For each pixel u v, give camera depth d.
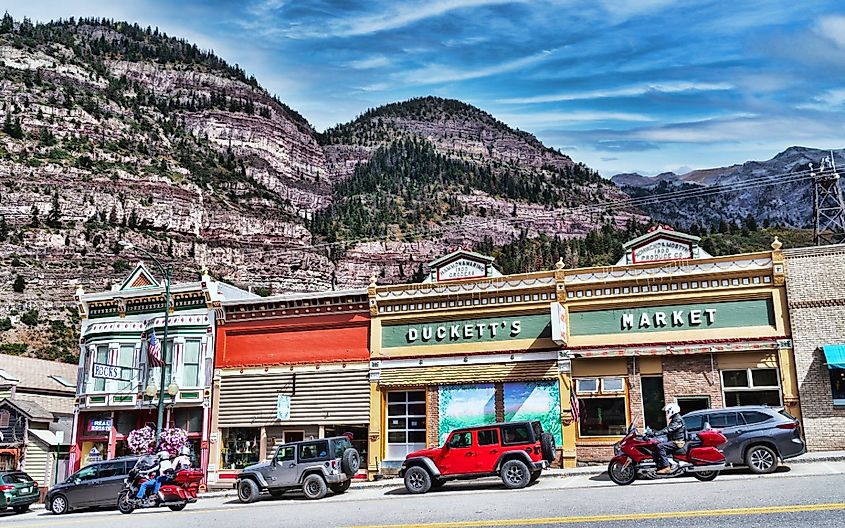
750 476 21.47
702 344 29.84
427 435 33.06
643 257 32.50
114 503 28.55
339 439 27.42
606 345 31.05
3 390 52.06
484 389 32.69
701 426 22.81
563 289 32.16
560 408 31.25
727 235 165.25
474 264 35.31
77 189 198.75
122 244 193.25
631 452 21.78
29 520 25.42
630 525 14.59
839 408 28.03
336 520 18.41
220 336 38.19
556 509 17.25
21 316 145.12
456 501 20.64
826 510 14.77
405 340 34.59
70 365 61.78
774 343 29.08
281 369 36.31
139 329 40.22
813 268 29.33
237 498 29.81
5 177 189.00
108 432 39.66
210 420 37.34
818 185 50.28
